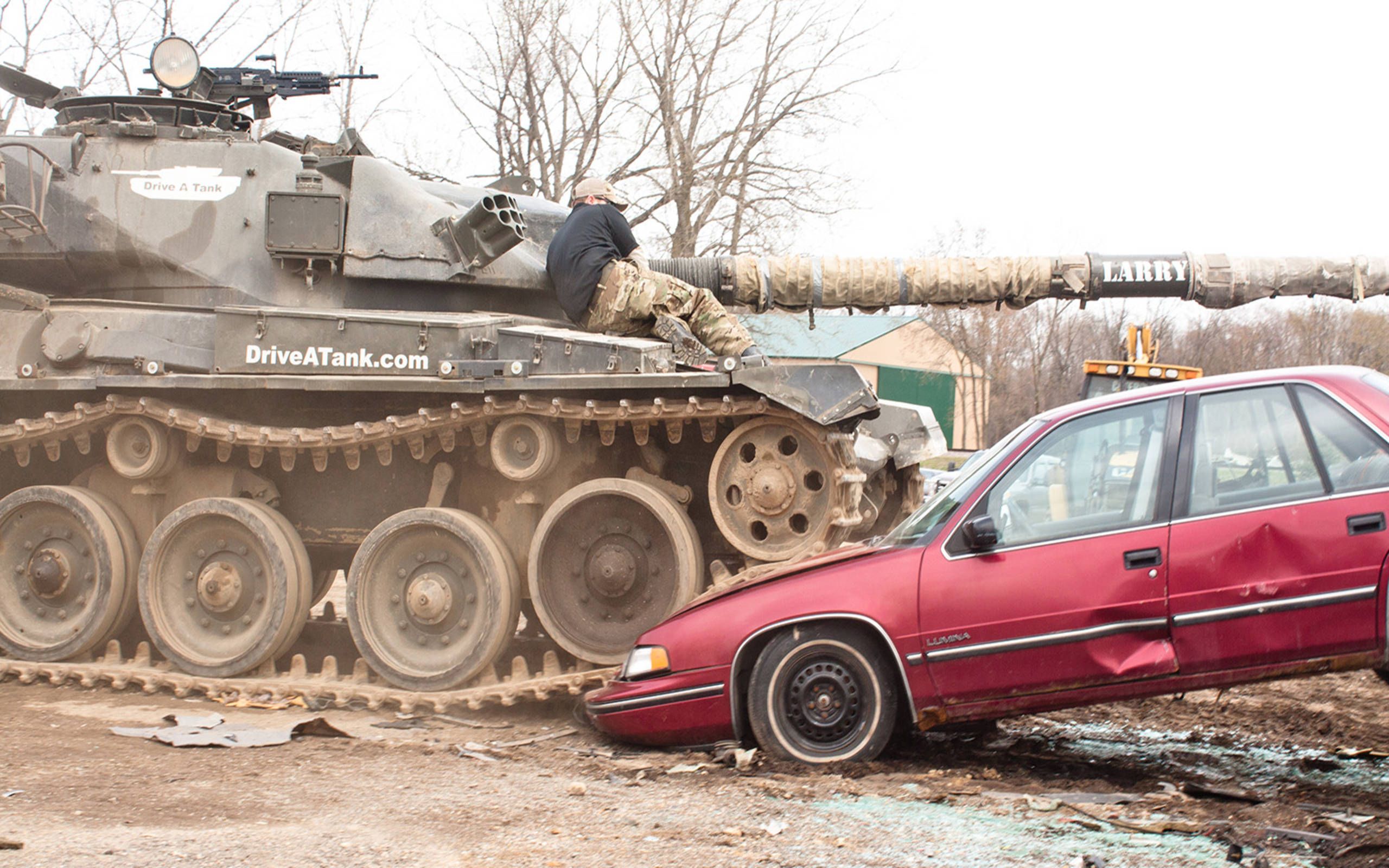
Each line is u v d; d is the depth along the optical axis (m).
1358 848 4.11
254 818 4.53
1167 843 4.28
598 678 6.98
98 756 5.62
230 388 7.65
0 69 9.38
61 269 8.52
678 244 20.45
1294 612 5.15
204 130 8.68
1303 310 29.12
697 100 20.56
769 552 6.89
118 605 8.02
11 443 8.16
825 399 6.62
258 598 7.89
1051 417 5.73
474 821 4.54
